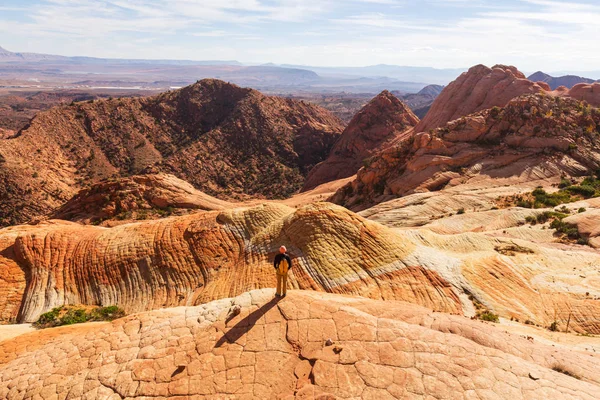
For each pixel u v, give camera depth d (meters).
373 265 25.59
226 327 12.52
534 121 76.88
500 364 10.61
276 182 137.88
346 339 11.52
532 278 28.02
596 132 75.75
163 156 142.62
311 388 9.98
